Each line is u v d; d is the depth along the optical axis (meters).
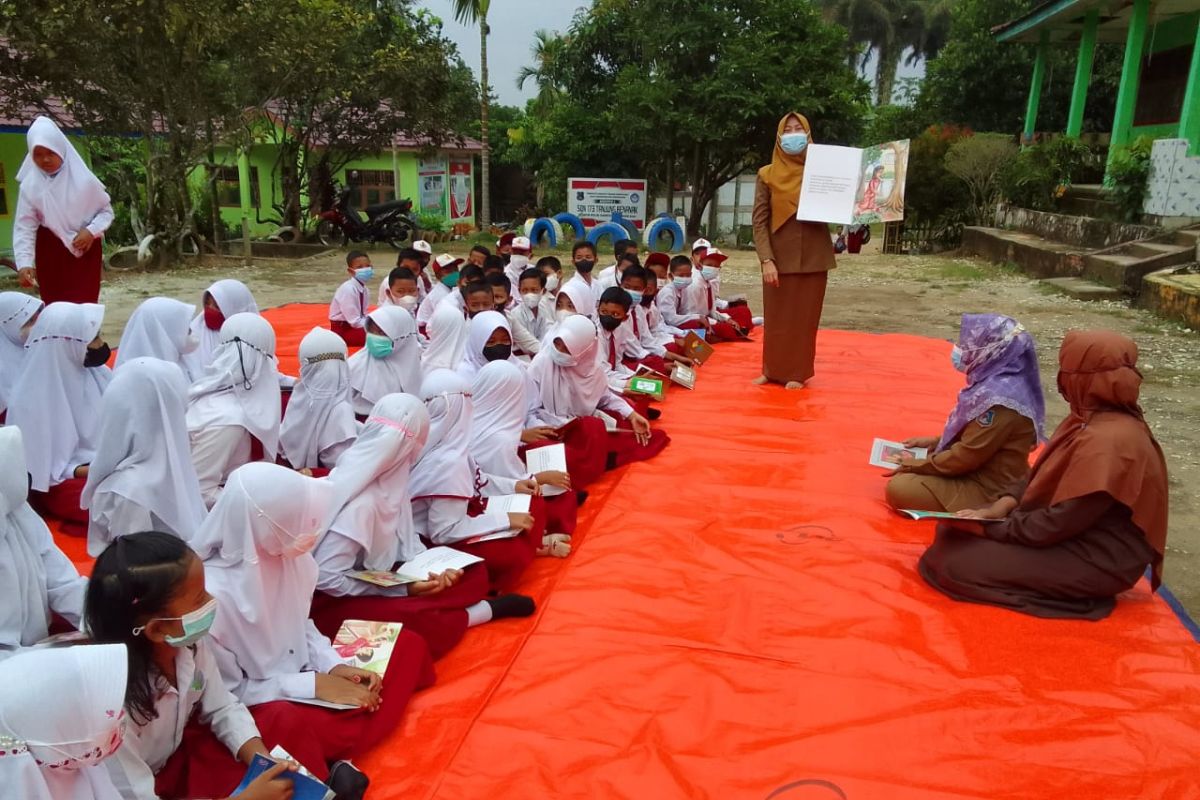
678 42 21.72
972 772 2.74
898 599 3.83
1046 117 25.08
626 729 2.93
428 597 3.40
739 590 3.89
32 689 1.75
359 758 2.79
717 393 7.35
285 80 16.52
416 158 24.62
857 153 6.78
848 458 5.70
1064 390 3.76
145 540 2.21
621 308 6.30
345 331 9.05
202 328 5.82
